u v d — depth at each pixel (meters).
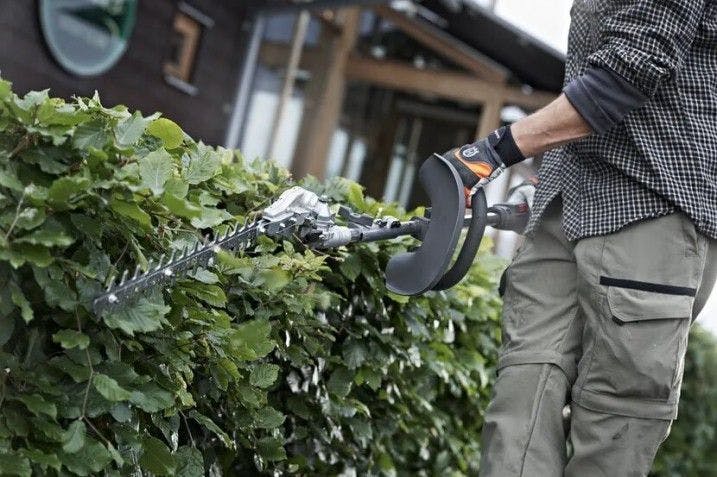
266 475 2.19
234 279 1.87
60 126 1.48
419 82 9.59
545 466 1.88
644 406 1.83
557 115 1.80
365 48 9.82
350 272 2.17
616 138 1.87
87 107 1.62
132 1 6.74
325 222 1.76
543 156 2.05
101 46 6.58
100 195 1.46
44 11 6.10
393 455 2.65
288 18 8.75
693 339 4.96
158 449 1.59
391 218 1.87
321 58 9.30
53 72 6.31
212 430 1.78
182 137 1.70
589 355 1.87
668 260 1.82
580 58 1.96
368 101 9.95
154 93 7.23
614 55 1.77
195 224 1.67
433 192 1.79
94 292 1.45
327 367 2.25
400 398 2.47
